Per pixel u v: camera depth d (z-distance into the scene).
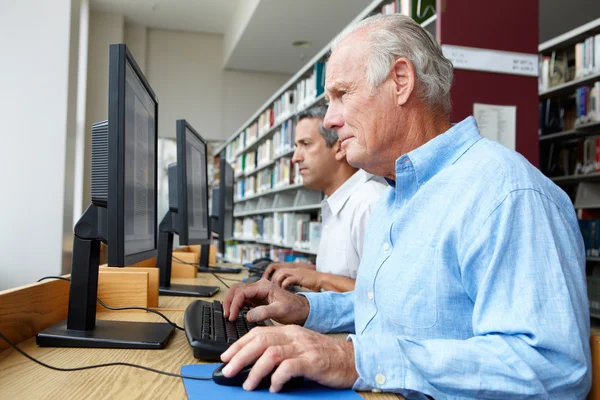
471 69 2.21
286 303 1.07
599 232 3.51
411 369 0.67
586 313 0.70
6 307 0.88
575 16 5.96
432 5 2.50
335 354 0.67
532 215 0.71
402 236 0.85
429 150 0.89
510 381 0.63
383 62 0.93
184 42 8.66
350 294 1.16
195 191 2.00
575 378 0.64
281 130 5.13
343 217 1.87
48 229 3.77
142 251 1.14
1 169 3.74
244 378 0.66
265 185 5.90
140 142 1.13
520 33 2.29
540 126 3.94
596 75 3.35
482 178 0.78
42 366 0.77
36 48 3.82
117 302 1.31
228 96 8.80
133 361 0.81
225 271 2.63
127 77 0.98
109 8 7.64
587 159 3.61
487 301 0.69
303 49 7.74
